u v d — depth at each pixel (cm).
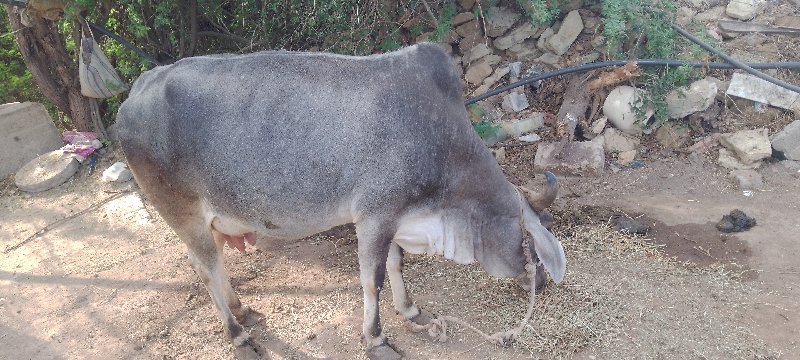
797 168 547
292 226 360
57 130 652
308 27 607
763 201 515
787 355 373
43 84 638
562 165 559
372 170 338
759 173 546
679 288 428
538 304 412
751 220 487
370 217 346
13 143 625
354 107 336
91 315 444
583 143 580
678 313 406
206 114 340
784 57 617
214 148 341
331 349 399
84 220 553
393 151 337
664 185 545
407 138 338
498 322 407
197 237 373
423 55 346
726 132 583
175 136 343
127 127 351
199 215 366
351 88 338
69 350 415
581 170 557
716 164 561
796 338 384
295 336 411
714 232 483
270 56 346
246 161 340
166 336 421
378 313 378
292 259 484
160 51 656
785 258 451
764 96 584
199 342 414
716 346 381
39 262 504
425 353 391
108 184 596
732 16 655
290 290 451
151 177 357
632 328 396
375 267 358
